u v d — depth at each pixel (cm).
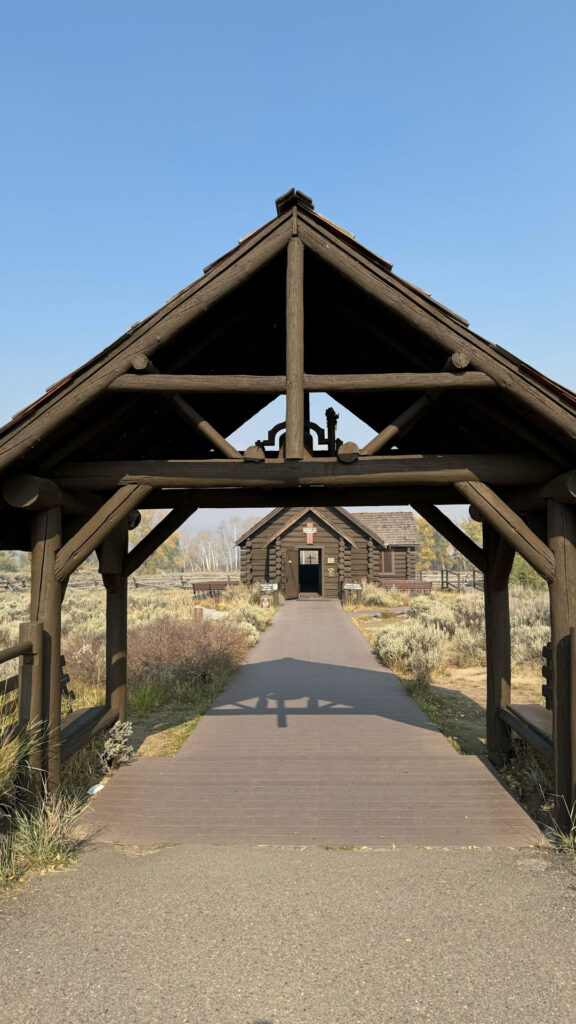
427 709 923
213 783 608
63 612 2102
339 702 973
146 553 731
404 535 3325
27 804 472
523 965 309
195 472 528
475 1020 270
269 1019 271
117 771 647
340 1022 269
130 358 489
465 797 567
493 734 696
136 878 409
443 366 509
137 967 309
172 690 1030
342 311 588
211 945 329
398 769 646
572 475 465
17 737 466
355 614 2317
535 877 409
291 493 711
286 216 515
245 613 2025
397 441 776
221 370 699
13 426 467
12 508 535
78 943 330
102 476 527
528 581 2427
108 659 723
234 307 594
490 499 514
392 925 348
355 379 506
